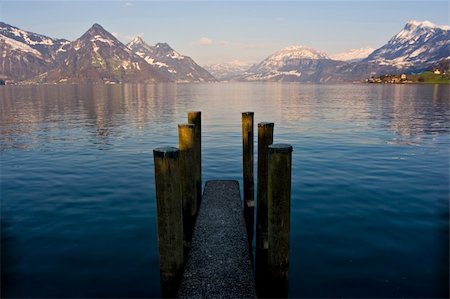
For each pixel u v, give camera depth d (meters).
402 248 9.12
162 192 7.01
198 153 11.55
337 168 16.70
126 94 110.00
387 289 7.54
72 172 16.58
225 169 17.61
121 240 9.88
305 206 12.02
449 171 16.16
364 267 8.35
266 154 9.20
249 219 11.77
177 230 7.25
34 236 10.08
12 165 18.03
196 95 102.81
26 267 8.52
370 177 15.20
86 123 35.31
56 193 13.62
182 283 7.62
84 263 8.73
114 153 20.89
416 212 11.37
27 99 80.94
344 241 9.59
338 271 8.24
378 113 43.78
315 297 7.41
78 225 10.79
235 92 128.25
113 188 14.20
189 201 9.91
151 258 8.98
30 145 23.59
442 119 36.75
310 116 40.59
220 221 10.52
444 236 9.72
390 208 11.72
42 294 7.55
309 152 20.45
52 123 35.28
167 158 6.86
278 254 7.20
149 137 26.80
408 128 30.30
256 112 46.09
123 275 8.26
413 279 7.84
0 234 10.19
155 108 54.66
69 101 73.38
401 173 15.83
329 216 11.18
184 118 39.81
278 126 32.09
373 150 20.98
